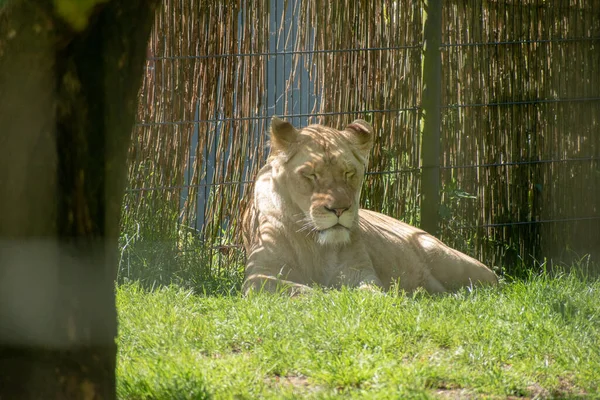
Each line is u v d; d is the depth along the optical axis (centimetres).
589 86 1489
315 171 1094
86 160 484
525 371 720
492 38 1440
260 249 1138
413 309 903
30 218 481
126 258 1238
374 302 910
